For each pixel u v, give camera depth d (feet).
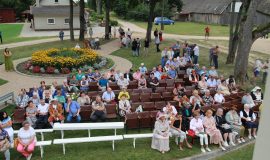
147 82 58.13
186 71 64.39
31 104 41.86
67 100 45.62
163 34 141.90
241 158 35.19
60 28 166.50
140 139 40.45
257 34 62.54
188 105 42.60
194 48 77.82
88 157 35.53
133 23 208.64
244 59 63.52
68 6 169.68
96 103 43.75
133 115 41.88
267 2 174.09
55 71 72.90
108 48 106.83
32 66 75.51
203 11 225.15
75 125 38.11
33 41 126.31
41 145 35.12
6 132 34.17
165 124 37.11
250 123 41.24
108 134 41.57
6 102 51.96
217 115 40.73
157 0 106.22
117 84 56.39
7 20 222.48
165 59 74.18
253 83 66.03
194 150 37.83
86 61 77.56
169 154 36.58
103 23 184.03
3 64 82.79
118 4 225.76
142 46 107.04
